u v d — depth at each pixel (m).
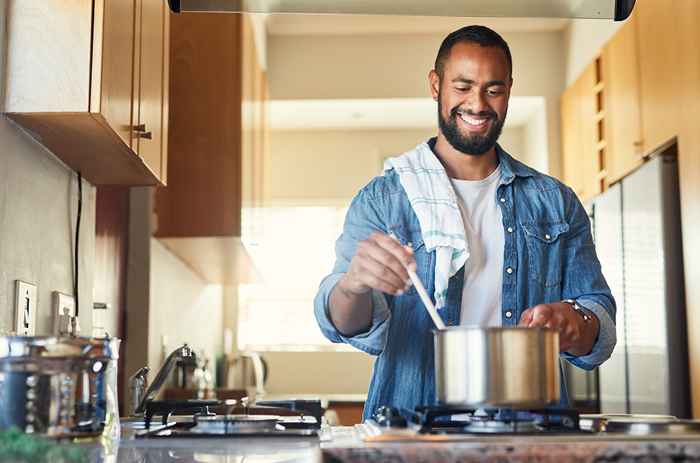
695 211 3.64
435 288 2.20
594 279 2.29
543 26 6.15
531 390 1.41
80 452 1.14
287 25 6.05
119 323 3.77
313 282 7.24
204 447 1.43
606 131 4.96
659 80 4.07
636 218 4.23
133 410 2.12
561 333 1.97
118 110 2.03
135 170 2.45
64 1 1.88
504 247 2.27
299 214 7.23
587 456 1.22
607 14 2.21
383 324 2.13
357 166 6.95
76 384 1.40
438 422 1.54
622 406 4.47
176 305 4.64
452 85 2.29
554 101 6.22
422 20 5.97
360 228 2.29
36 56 1.87
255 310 7.28
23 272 2.02
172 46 4.02
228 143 3.99
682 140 3.78
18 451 1.08
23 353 1.35
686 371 3.80
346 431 1.66
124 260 3.86
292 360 7.12
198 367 4.53
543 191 2.32
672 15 3.86
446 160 2.32
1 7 1.85
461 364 1.42
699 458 1.22
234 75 4.02
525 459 1.22
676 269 3.86
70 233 2.43
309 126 6.87
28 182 2.06
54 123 1.94
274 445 1.41
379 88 6.18
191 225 3.93
